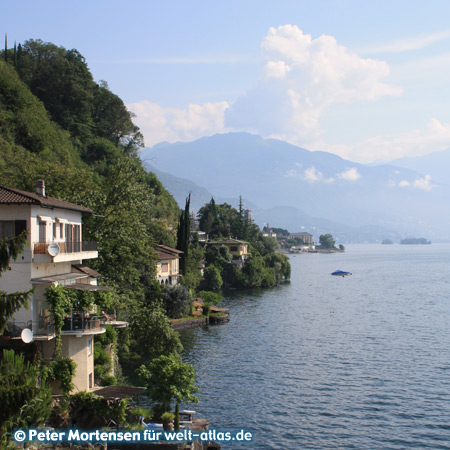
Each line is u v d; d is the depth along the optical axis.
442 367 69.62
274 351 79.25
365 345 83.81
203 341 86.12
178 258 124.81
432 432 48.28
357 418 51.59
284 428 48.97
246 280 176.12
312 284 199.62
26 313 38.19
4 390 25.16
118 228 62.78
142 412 45.47
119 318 61.16
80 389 41.50
